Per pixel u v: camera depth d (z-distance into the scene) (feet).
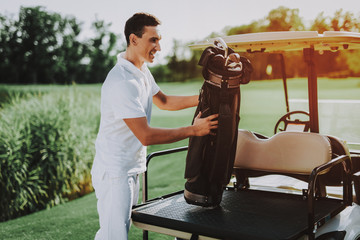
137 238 13.39
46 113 20.34
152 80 8.98
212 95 7.41
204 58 7.43
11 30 103.81
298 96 42.98
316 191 8.50
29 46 103.55
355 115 11.52
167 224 7.40
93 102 24.93
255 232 6.63
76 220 16.19
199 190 7.82
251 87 48.65
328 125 11.89
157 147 30.89
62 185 19.70
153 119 45.34
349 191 8.03
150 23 7.82
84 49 105.09
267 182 9.75
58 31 104.53
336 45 8.95
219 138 7.38
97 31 104.22
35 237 14.35
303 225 6.95
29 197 18.28
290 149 8.43
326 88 53.88
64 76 104.12
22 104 20.93
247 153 9.02
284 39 8.30
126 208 7.72
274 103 40.98
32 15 103.19
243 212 7.75
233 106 7.44
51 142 19.44
